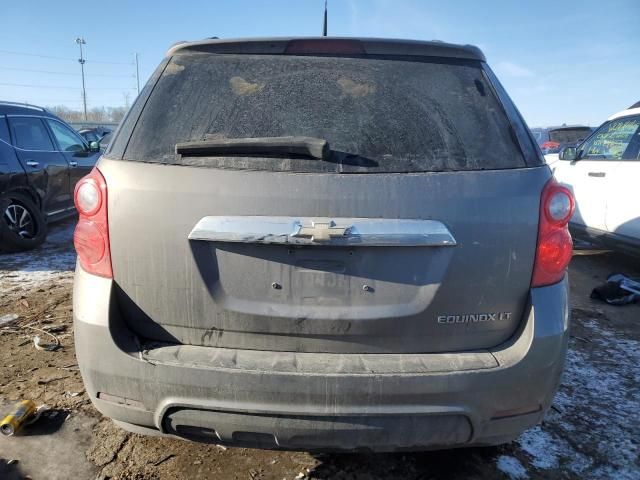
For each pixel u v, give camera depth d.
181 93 1.98
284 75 2.01
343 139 1.84
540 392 1.83
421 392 1.71
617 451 2.46
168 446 2.42
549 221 1.82
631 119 5.78
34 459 2.30
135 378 1.77
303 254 1.75
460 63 2.07
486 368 1.74
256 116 1.91
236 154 1.79
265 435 1.76
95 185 1.83
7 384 2.92
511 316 1.84
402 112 1.91
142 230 1.78
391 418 1.72
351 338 1.79
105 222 1.81
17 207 6.02
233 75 2.01
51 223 7.09
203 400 1.73
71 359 3.26
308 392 1.70
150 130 1.90
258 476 2.23
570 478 2.27
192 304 1.80
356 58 2.04
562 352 1.85
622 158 5.69
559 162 7.09
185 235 1.75
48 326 3.77
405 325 1.78
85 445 2.40
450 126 1.89
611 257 6.69
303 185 1.73
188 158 1.80
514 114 1.99
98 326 1.80
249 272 1.77
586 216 6.16
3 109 6.02
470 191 1.77
